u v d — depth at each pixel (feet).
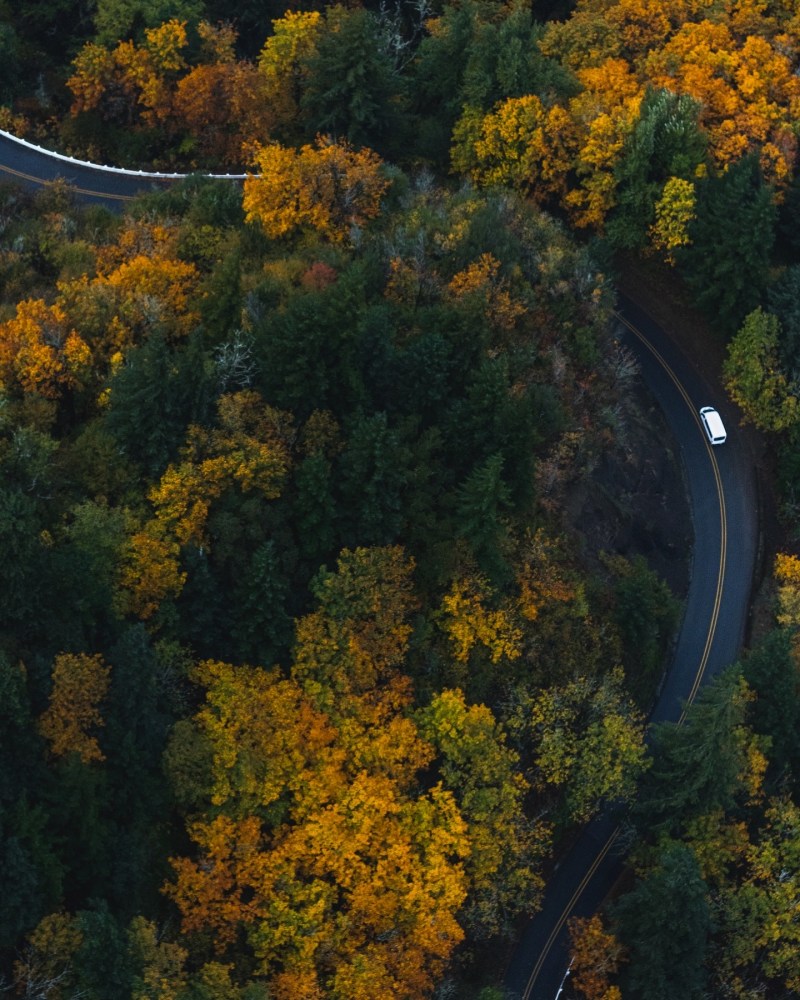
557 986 339.36
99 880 285.84
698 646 393.70
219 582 326.85
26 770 284.00
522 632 349.20
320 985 300.81
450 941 311.68
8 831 273.54
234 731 309.42
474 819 324.80
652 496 406.00
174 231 383.65
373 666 326.44
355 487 333.83
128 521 320.29
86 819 280.92
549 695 341.41
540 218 402.93
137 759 294.46
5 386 342.23
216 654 324.80
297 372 336.70
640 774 347.97
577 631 358.64
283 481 332.80
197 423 331.57
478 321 353.72
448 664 339.77
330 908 306.35
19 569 293.02
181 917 301.02
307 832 306.35
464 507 336.49
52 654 297.74
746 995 327.06
